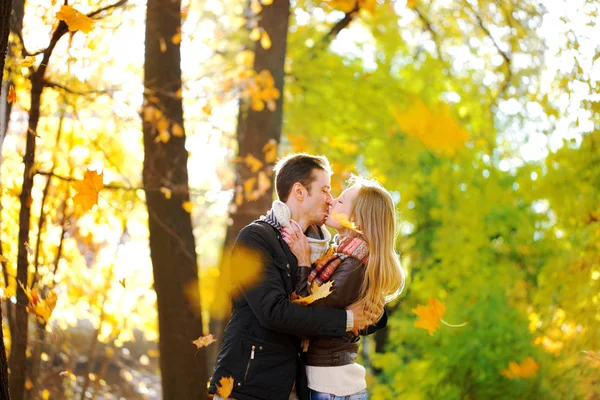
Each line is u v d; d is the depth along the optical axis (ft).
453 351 31.86
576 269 20.72
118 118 16.93
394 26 24.80
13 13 13.20
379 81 25.17
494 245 33.58
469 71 25.09
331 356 9.07
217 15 21.09
